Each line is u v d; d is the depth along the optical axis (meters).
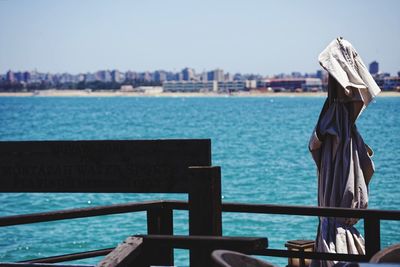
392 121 95.50
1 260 17.70
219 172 5.77
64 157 6.16
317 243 7.27
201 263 5.22
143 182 5.98
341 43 7.32
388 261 4.37
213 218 5.68
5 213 26.23
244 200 28.81
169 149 5.90
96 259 16.80
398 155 47.56
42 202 28.36
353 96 7.20
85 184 6.12
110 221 22.05
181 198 27.64
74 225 21.52
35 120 112.50
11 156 6.25
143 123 99.19
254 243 4.68
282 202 28.09
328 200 7.25
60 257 6.29
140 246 4.95
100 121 106.75
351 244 7.04
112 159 6.04
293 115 124.19
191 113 137.88
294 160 45.62
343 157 7.16
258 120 104.75
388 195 28.34
